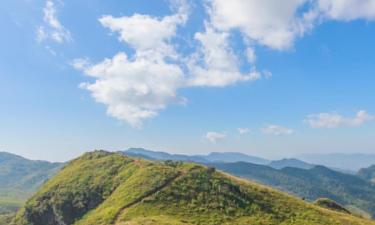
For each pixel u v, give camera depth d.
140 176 198.38
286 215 164.50
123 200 176.00
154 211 160.38
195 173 194.88
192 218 154.25
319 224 156.62
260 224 151.38
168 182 186.25
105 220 161.88
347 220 169.00
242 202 171.12
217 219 153.62
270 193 188.00
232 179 198.12
